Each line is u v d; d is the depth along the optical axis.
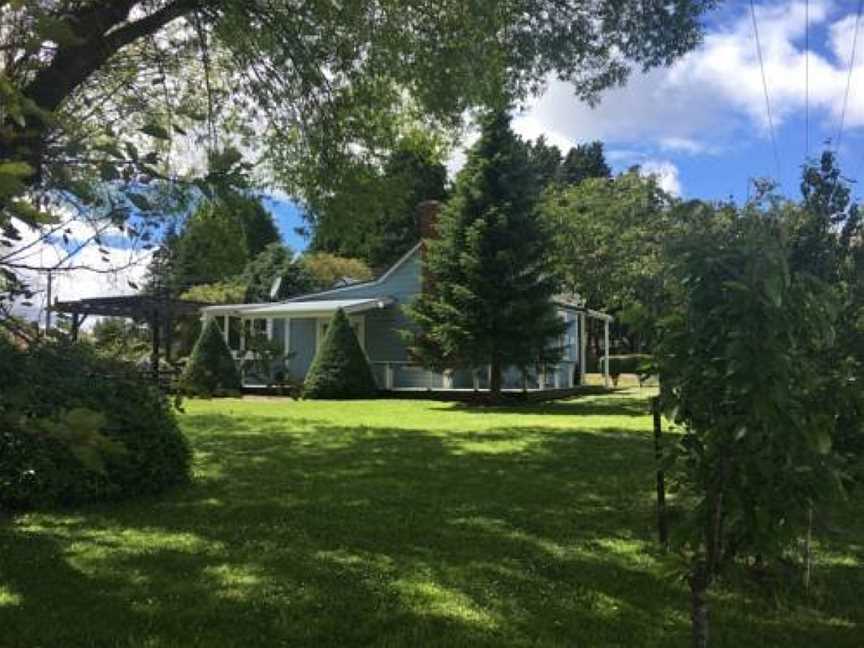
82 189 1.99
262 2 8.38
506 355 19.94
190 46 8.27
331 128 10.05
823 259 4.89
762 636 4.20
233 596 4.62
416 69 9.88
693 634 3.34
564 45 11.29
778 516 3.05
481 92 10.09
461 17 9.40
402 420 15.14
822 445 2.87
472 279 19.84
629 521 6.61
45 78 4.48
